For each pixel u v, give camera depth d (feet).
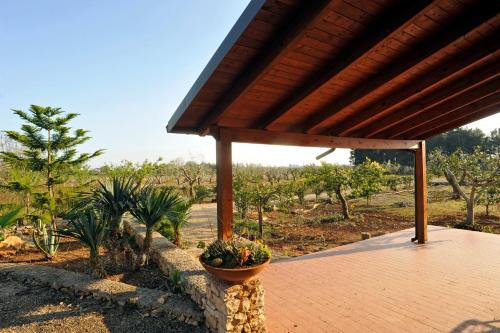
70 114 23.57
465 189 57.26
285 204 39.27
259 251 10.29
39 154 23.66
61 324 11.44
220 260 9.78
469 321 11.30
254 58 9.70
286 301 13.33
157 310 12.05
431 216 36.52
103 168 37.96
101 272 15.33
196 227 33.27
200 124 13.79
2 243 20.83
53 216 23.27
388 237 24.90
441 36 9.80
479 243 22.50
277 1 7.51
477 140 120.26
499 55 12.01
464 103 15.69
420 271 16.87
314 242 25.80
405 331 10.69
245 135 14.19
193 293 12.44
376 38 9.03
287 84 11.80
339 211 42.04
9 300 13.44
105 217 16.40
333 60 10.53
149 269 17.11
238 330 9.71
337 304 12.94
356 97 12.95
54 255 19.69
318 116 15.07
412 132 21.27
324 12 7.46
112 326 11.30
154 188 19.49
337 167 37.32
